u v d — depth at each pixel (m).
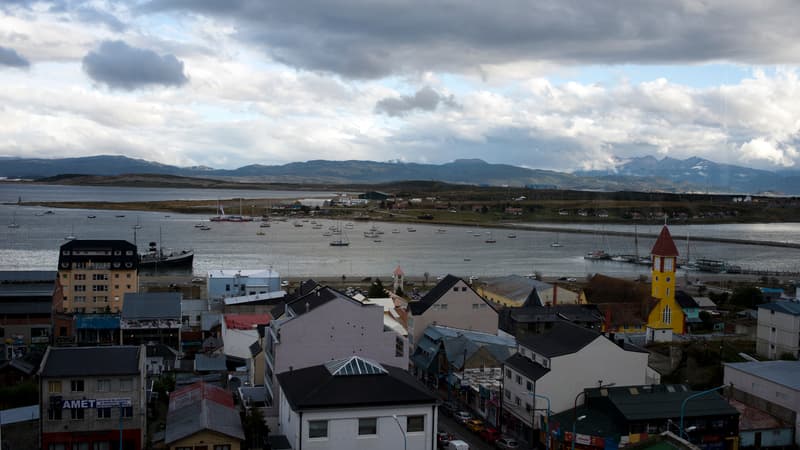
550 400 72.38
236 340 106.94
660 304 127.94
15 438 62.56
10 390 79.38
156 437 61.44
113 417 59.53
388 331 74.56
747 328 128.75
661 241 129.00
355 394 56.84
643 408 68.19
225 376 94.94
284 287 180.38
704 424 68.06
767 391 77.19
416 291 182.75
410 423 57.28
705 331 131.62
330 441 55.66
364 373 59.66
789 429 72.44
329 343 72.19
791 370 80.69
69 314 127.12
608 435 65.94
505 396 79.06
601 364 73.75
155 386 79.62
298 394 57.69
